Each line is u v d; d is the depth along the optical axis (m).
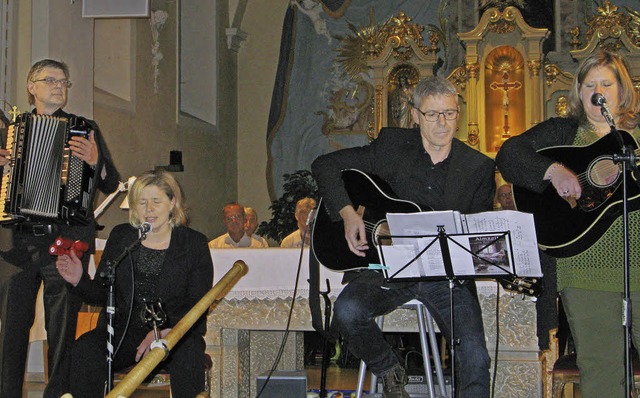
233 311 4.92
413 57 11.70
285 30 12.44
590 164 3.37
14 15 6.32
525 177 3.42
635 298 3.26
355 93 12.12
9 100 6.25
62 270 3.90
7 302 4.41
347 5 12.27
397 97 11.80
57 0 6.46
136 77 9.18
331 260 3.85
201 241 4.20
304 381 4.50
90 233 4.60
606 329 3.29
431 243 3.29
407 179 3.82
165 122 10.02
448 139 3.68
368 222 3.76
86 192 4.46
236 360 4.93
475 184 3.73
